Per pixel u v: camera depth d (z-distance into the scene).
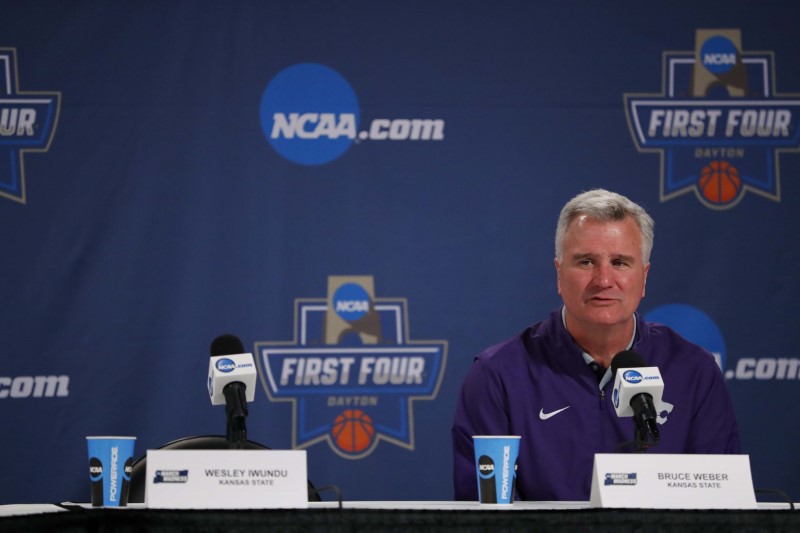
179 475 5.16
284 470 5.27
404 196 11.69
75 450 11.23
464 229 11.67
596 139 11.80
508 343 8.28
